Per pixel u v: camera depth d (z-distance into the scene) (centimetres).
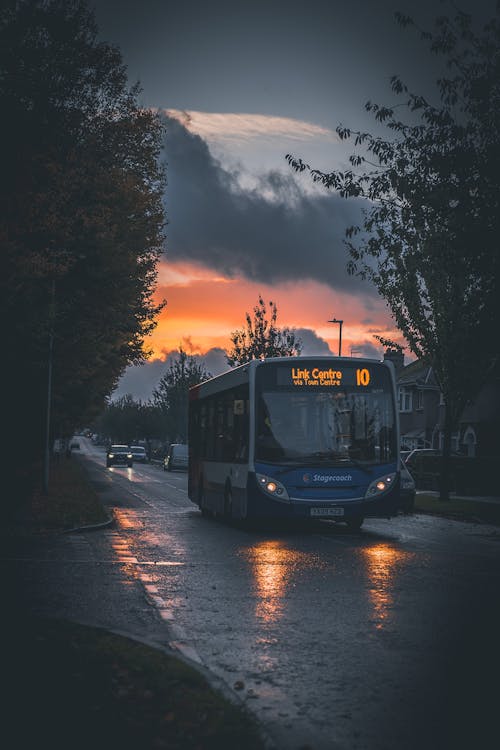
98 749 560
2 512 2542
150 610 1126
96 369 3741
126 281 3061
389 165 2303
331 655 893
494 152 2184
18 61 2098
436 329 3453
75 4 2156
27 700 659
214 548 1870
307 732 648
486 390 5694
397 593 1282
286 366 2212
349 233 2403
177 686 718
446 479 3581
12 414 3634
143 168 3212
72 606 1139
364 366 2238
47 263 2178
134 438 15438
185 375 11231
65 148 2375
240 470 2264
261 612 1124
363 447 2198
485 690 764
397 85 2228
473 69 2206
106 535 2114
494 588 1338
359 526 2403
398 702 727
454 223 2281
